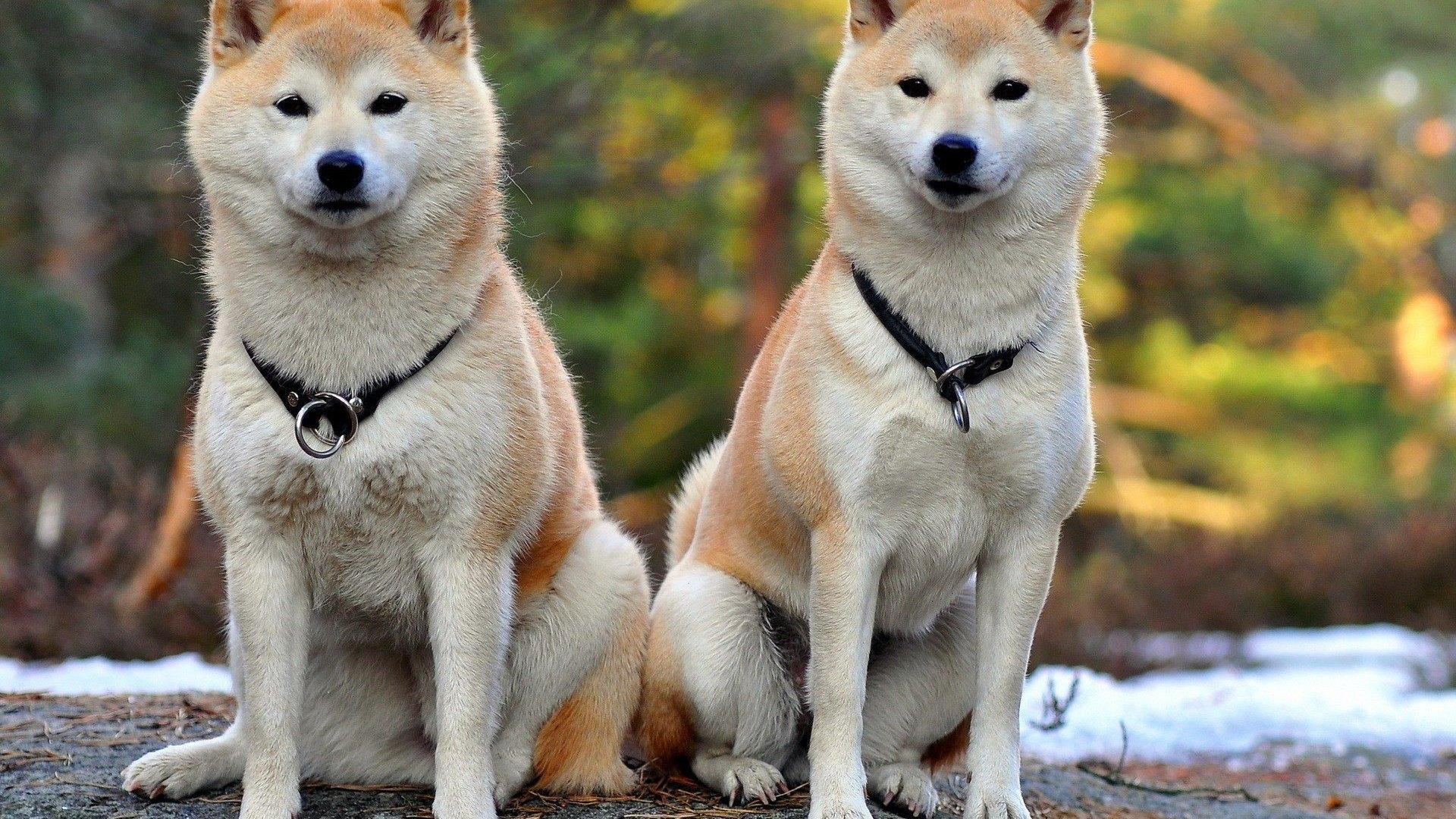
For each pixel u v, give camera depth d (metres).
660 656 5.34
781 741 5.41
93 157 15.94
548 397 5.10
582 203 17.02
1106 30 18.83
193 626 9.73
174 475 9.95
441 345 4.57
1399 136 21.33
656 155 14.27
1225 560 15.60
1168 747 8.46
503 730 5.12
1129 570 15.98
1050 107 4.81
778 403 4.98
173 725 5.92
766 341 5.50
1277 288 20.92
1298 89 21.80
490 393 4.62
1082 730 8.44
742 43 15.06
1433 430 20.95
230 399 4.55
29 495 10.54
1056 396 4.79
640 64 13.34
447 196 4.64
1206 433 20.72
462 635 4.61
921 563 4.96
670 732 5.36
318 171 4.34
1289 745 8.70
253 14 4.69
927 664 5.43
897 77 4.83
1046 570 4.92
